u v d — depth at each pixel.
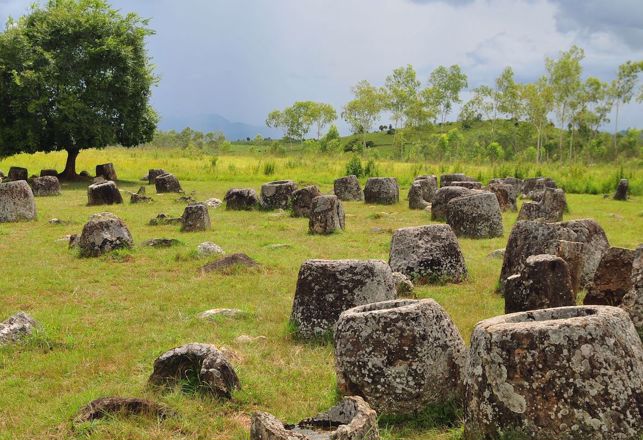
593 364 4.96
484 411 5.20
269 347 8.49
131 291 12.00
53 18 37.31
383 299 8.90
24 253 15.76
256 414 5.29
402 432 5.96
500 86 94.50
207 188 35.66
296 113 123.62
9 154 38.84
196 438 5.93
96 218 15.60
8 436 6.03
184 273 13.51
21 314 9.05
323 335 8.78
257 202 25.81
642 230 20.03
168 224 20.84
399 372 6.25
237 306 10.72
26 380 7.50
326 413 5.62
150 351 8.38
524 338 5.09
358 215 24.31
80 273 13.55
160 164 48.03
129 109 39.38
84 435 5.91
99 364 7.97
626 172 36.75
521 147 95.25
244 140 168.50
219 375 6.77
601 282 9.52
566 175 38.25
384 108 94.00
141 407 6.27
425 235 12.78
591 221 12.37
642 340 7.85
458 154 81.31
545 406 4.95
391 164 48.28
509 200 26.55
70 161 39.56
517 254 11.70
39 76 36.38
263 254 15.47
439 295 11.41
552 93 71.75
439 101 109.50
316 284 8.98
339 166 47.12
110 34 38.53
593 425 4.86
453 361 6.44
